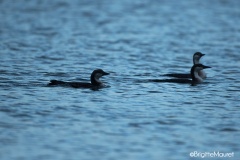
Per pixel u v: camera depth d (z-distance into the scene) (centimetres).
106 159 1853
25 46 4047
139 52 3891
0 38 4409
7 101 2438
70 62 3444
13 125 2138
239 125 2181
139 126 2153
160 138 2038
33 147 1938
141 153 1906
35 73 3055
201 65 2906
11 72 3059
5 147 1933
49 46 4066
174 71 3244
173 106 2416
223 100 2528
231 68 3359
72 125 2150
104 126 2145
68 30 4891
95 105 2405
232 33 4806
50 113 2286
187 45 4222
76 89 2650
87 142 1988
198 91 2683
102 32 4819
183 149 1947
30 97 2503
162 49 4041
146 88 2712
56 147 1941
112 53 3825
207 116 2288
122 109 2355
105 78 2941
